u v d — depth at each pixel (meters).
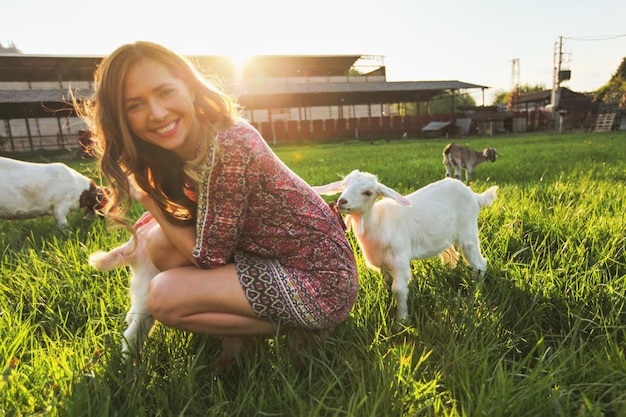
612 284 3.06
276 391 2.22
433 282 3.46
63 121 41.69
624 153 13.36
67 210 6.41
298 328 2.54
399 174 9.99
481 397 1.94
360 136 48.28
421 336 2.64
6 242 5.57
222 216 2.27
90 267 3.89
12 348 2.58
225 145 2.21
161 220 2.45
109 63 2.04
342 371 2.34
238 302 2.33
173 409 2.14
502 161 12.87
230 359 2.53
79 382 2.17
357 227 3.17
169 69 2.09
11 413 2.03
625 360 2.29
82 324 3.13
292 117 54.88
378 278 3.53
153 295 2.35
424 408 2.03
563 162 11.26
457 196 3.71
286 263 2.51
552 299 3.02
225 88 2.53
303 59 53.75
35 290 3.44
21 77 42.69
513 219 4.77
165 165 2.41
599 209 5.05
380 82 53.09
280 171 2.39
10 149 38.62
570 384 2.22
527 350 2.67
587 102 54.66
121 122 2.11
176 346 2.61
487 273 3.57
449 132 48.62
